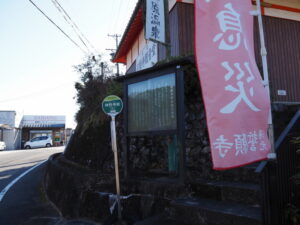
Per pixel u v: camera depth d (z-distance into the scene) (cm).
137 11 820
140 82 462
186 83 477
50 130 3316
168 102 413
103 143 620
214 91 247
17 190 803
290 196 268
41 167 1250
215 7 268
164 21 540
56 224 482
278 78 712
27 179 972
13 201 675
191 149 475
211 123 239
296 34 760
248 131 257
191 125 485
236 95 256
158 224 333
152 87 441
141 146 549
